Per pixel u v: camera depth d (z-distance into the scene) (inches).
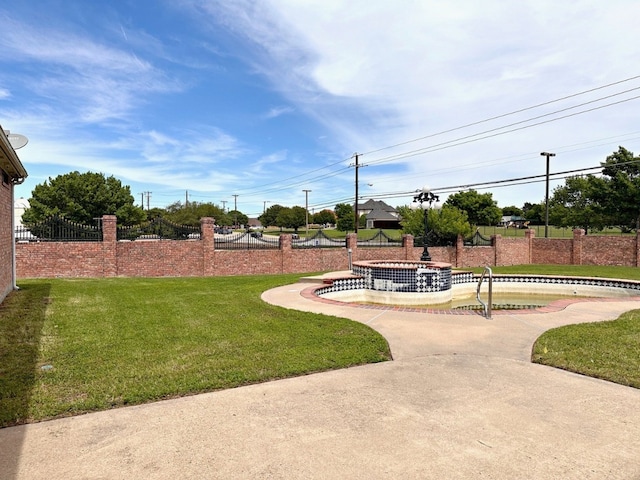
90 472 102.6
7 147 283.7
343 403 147.5
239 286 465.7
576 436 123.4
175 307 325.4
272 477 101.3
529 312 314.7
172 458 109.7
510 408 143.9
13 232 414.6
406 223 993.5
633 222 1192.8
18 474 100.9
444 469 105.0
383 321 281.0
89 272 580.1
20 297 365.1
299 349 211.5
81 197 1515.7
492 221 2240.4
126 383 162.1
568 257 945.5
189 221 1819.6
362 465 106.9
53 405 141.5
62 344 215.9
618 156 1177.4
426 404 147.0
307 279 495.5
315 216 3398.1
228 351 206.8
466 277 558.3
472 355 208.4
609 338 234.4
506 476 102.0
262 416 136.1
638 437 123.1
